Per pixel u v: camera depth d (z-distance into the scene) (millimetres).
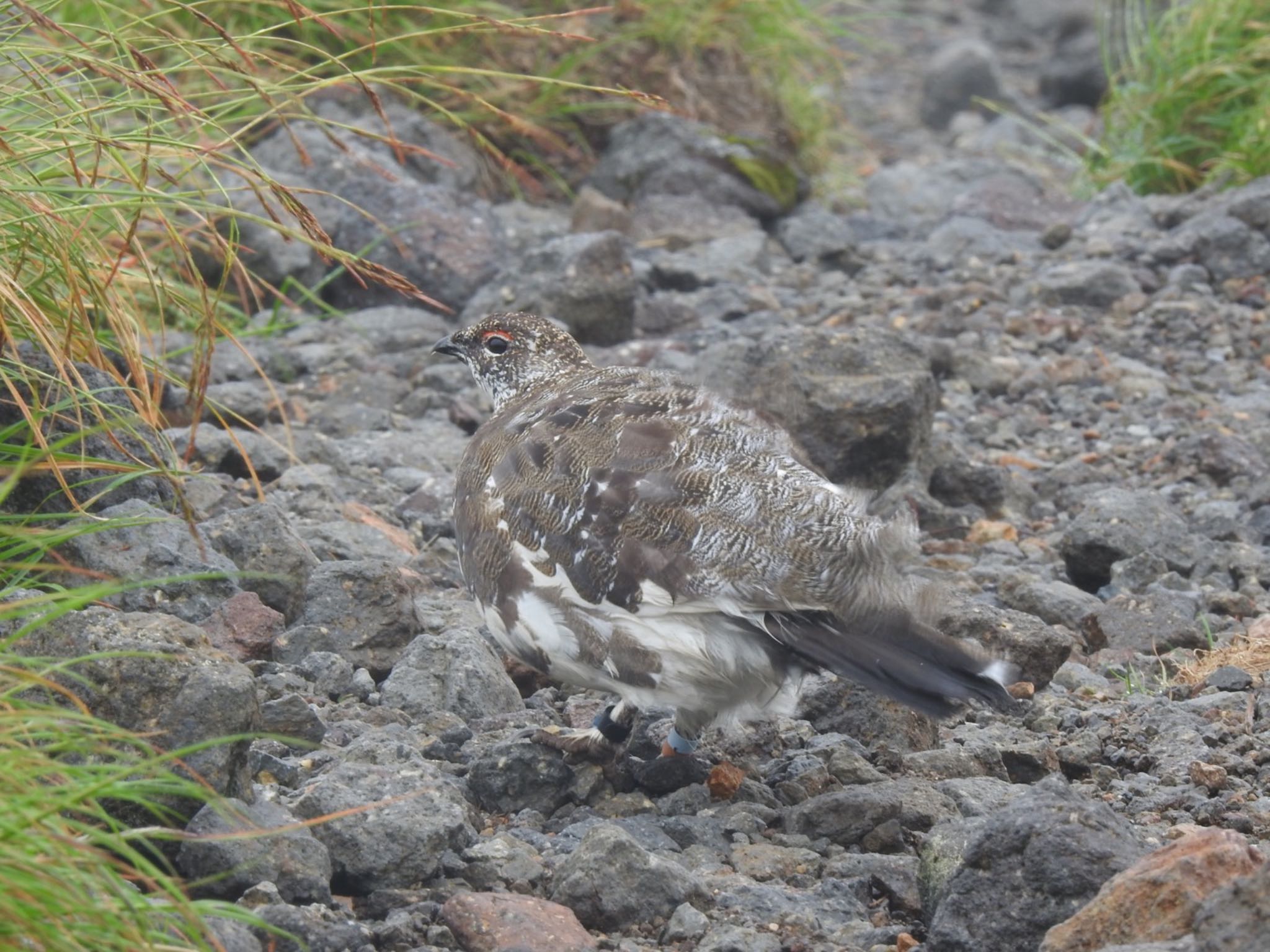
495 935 6629
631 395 8398
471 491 8539
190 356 14828
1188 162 21531
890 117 30516
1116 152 22328
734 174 20859
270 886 6664
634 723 8930
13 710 6523
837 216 21078
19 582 8680
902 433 12656
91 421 10078
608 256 16312
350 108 19453
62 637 7508
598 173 21141
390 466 13305
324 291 17375
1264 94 20312
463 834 7414
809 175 23281
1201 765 8344
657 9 21953
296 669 9258
